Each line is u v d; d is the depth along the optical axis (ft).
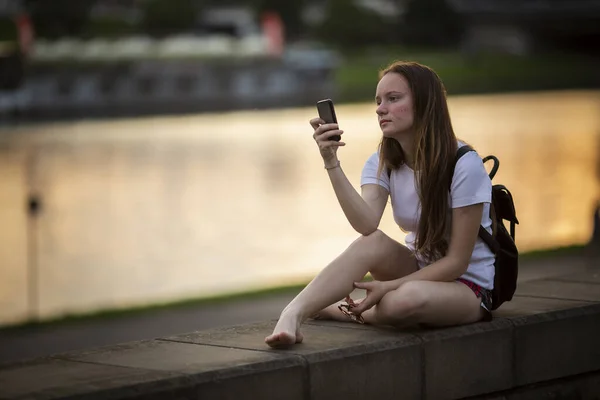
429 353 21.63
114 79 329.31
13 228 105.19
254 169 158.71
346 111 279.69
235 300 52.70
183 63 339.16
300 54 369.50
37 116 291.99
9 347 41.93
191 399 18.53
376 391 20.97
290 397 19.77
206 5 467.11
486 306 22.57
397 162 22.74
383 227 83.46
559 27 570.87
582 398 24.43
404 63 22.30
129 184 143.23
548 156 158.40
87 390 17.89
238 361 19.65
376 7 533.14
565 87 376.27
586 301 25.11
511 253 22.89
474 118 240.94
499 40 566.77
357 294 41.98
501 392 22.94
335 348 20.56
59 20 412.98
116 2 515.09
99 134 230.07
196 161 171.53
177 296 64.95
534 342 23.34
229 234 98.17
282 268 79.00
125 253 89.20
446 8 515.50
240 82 346.13
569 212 99.60
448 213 22.11
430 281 21.67
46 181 147.43
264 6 468.75
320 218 106.93
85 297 68.18
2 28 425.69
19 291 71.26
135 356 20.40
